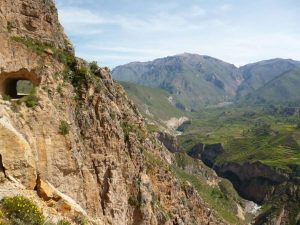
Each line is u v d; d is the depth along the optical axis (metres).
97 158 36.62
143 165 44.78
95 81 38.31
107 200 36.94
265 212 169.12
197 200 70.81
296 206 167.62
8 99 30.81
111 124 38.41
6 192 24.67
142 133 56.56
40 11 34.69
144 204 41.94
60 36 37.53
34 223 23.02
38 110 31.03
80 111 36.00
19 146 26.84
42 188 27.95
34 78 33.44
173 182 58.56
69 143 32.19
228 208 140.50
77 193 33.12
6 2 32.03
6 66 31.62
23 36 33.28
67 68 36.53
